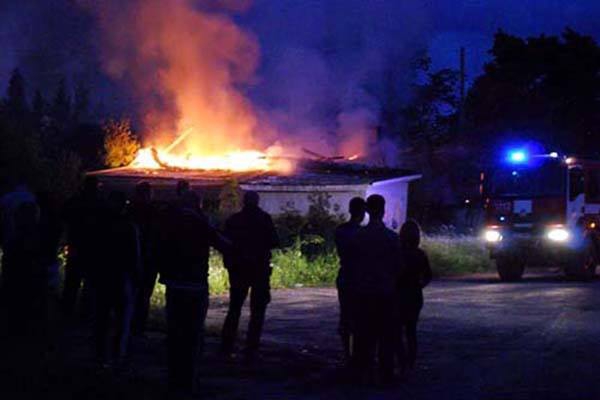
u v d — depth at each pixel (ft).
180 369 30.40
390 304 33.17
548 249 83.56
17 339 32.86
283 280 75.66
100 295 34.58
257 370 36.09
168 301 30.30
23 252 34.58
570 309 58.39
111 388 29.50
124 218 34.94
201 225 30.25
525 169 85.10
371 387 33.37
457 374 36.06
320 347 42.52
